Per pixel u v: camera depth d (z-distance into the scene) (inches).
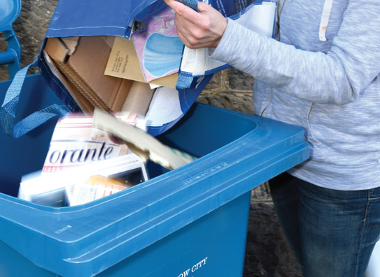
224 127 43.9
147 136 41.5
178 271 32.4
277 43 32.7
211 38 31.4
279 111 41.1
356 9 30.8
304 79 32.2
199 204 29.1
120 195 27.9
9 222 25.4
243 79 64.0
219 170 31.5
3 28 52.2
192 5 30.5
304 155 37.9
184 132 47.5
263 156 34.7
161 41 36.3
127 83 41.0
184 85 35.5
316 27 35.5
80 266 23.1
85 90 39.5
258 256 71.3
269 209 69.6
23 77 35.0
